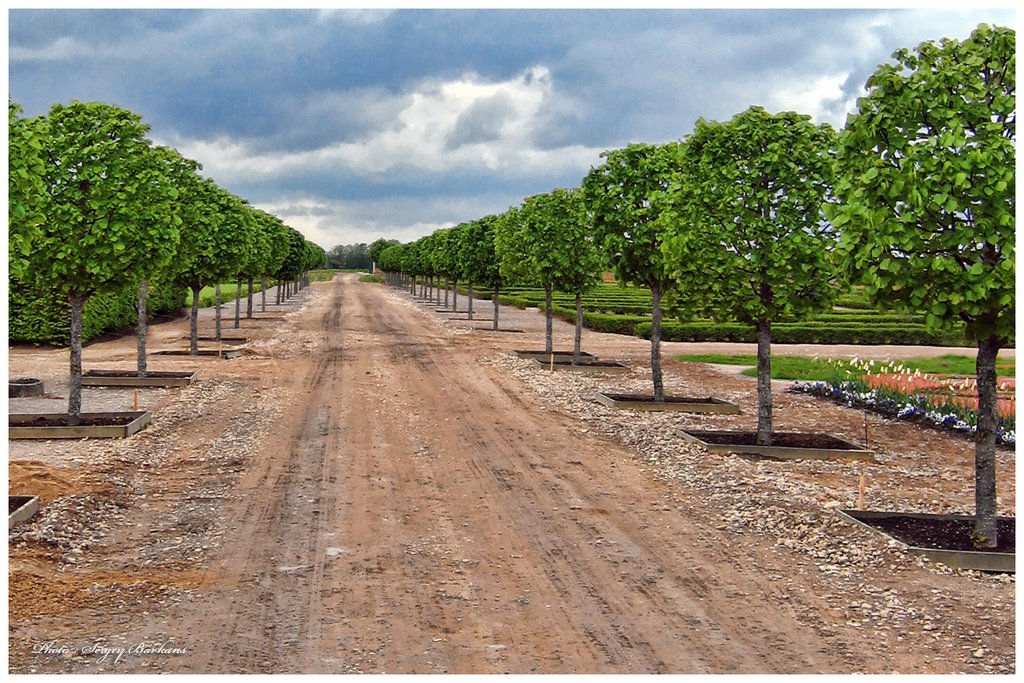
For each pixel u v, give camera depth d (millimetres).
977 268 7867
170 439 13977
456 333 35469
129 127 14508
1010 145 7844
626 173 17297
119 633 6695
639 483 11625
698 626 6965
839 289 13117
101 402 17422
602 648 6520
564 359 25797
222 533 9250
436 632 6793
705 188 12922
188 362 24094
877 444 14766
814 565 8422
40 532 8812
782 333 33031
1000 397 18234
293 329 36469
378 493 10938
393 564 8359
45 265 13867
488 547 8906
